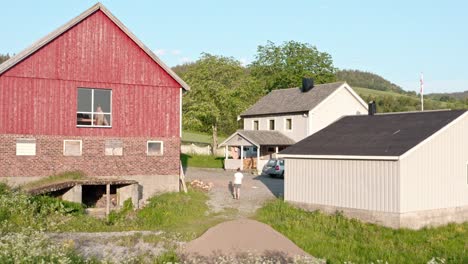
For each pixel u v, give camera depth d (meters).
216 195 28.39
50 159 25.80
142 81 28.25
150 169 28.30
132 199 25.59
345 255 16.66
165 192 28.38
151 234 18.91
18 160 25.06
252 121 50.31
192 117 56.41
